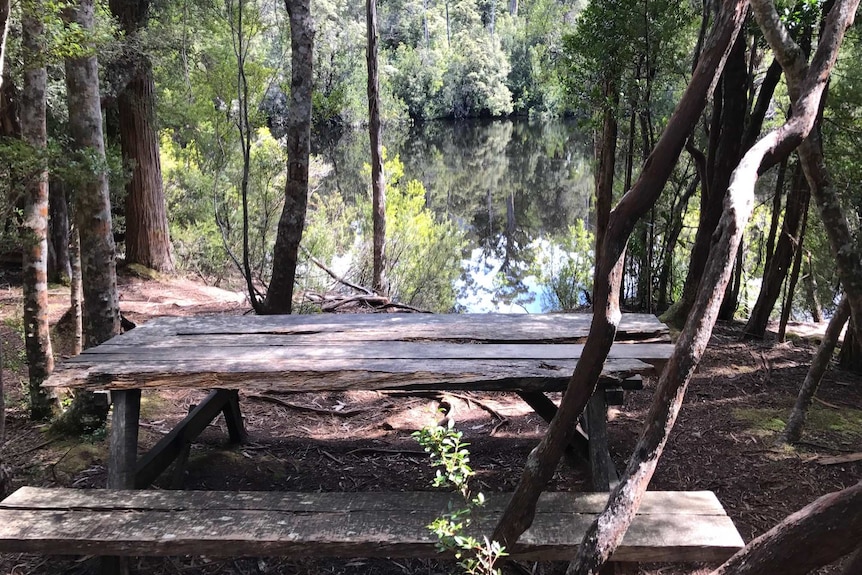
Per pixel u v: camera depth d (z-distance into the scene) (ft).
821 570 8.45
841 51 18.12
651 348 9.41
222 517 7.13
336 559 8.69
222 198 30.71
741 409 13.82
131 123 28.37
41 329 12.64
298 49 17.61
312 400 14.83
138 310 23.26
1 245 12.62
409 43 144.66
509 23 139.95
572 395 4.68
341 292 28.19
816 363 11.76
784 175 19.25
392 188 38.78
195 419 10.61
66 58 11.62
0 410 9.71
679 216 22.71
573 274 31.37
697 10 20.83
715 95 18.60
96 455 11.30
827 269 23.30
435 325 10.98
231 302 25.07
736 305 22.57
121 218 28.99
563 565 8.43
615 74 19.04
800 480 10.68
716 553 6.45
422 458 11.68
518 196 72.13
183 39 25.32
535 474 4.95
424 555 6.68
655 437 4.06
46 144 11.94
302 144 17.99
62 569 8.36
